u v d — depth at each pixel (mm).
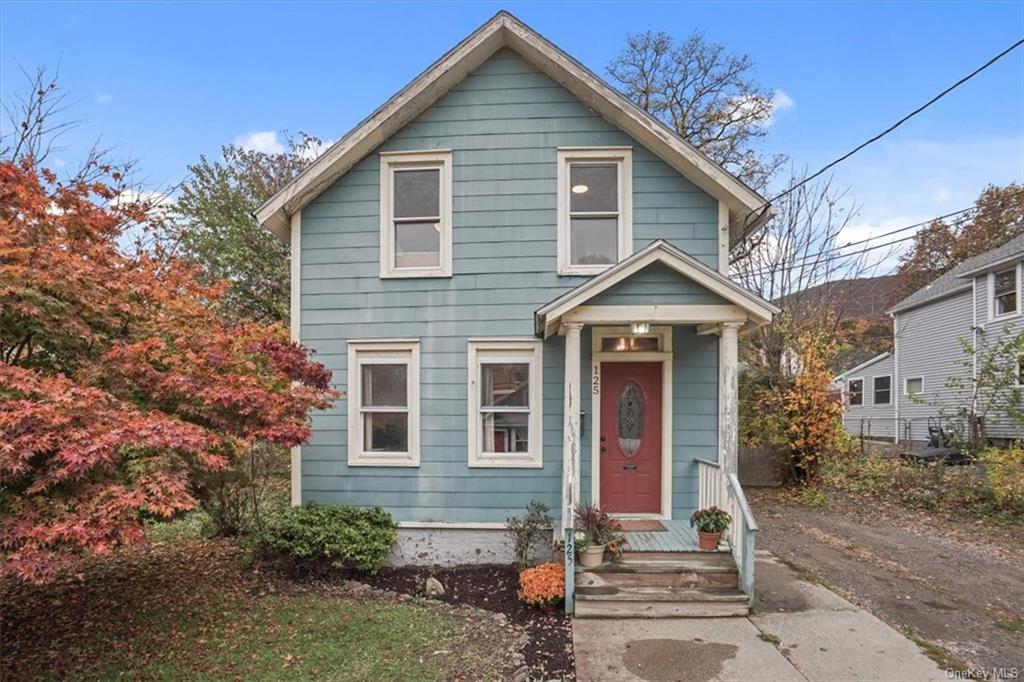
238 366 6043
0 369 3938
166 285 6285
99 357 5199
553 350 7621
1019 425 13297
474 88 7867
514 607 6047
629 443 7609
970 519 9734
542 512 7266
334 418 7777
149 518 4871
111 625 5520
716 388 7484
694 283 6195
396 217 7973
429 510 7605
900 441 21547
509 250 7727
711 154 18656
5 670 4613
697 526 6273
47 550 3621
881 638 5004
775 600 5945
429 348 7754
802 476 12766
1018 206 24875
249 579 6836
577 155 7734
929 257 29328
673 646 4891
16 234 4879
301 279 7945
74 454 3576
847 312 21609
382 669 4555
